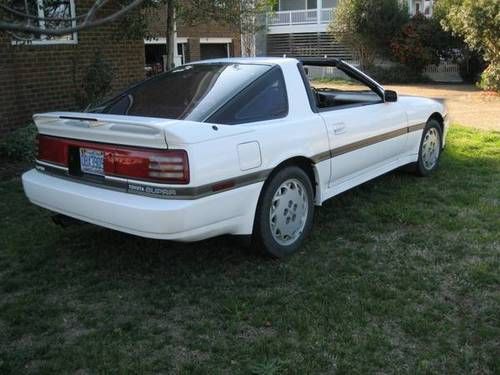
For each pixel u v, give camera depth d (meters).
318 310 3.55
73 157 4.11
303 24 31.56
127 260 4.43
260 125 4.10
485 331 3.25
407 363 2.99
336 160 4.84
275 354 3.10
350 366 2.96
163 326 3.46
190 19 10.83
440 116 6.66
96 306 3.73
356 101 5.63
